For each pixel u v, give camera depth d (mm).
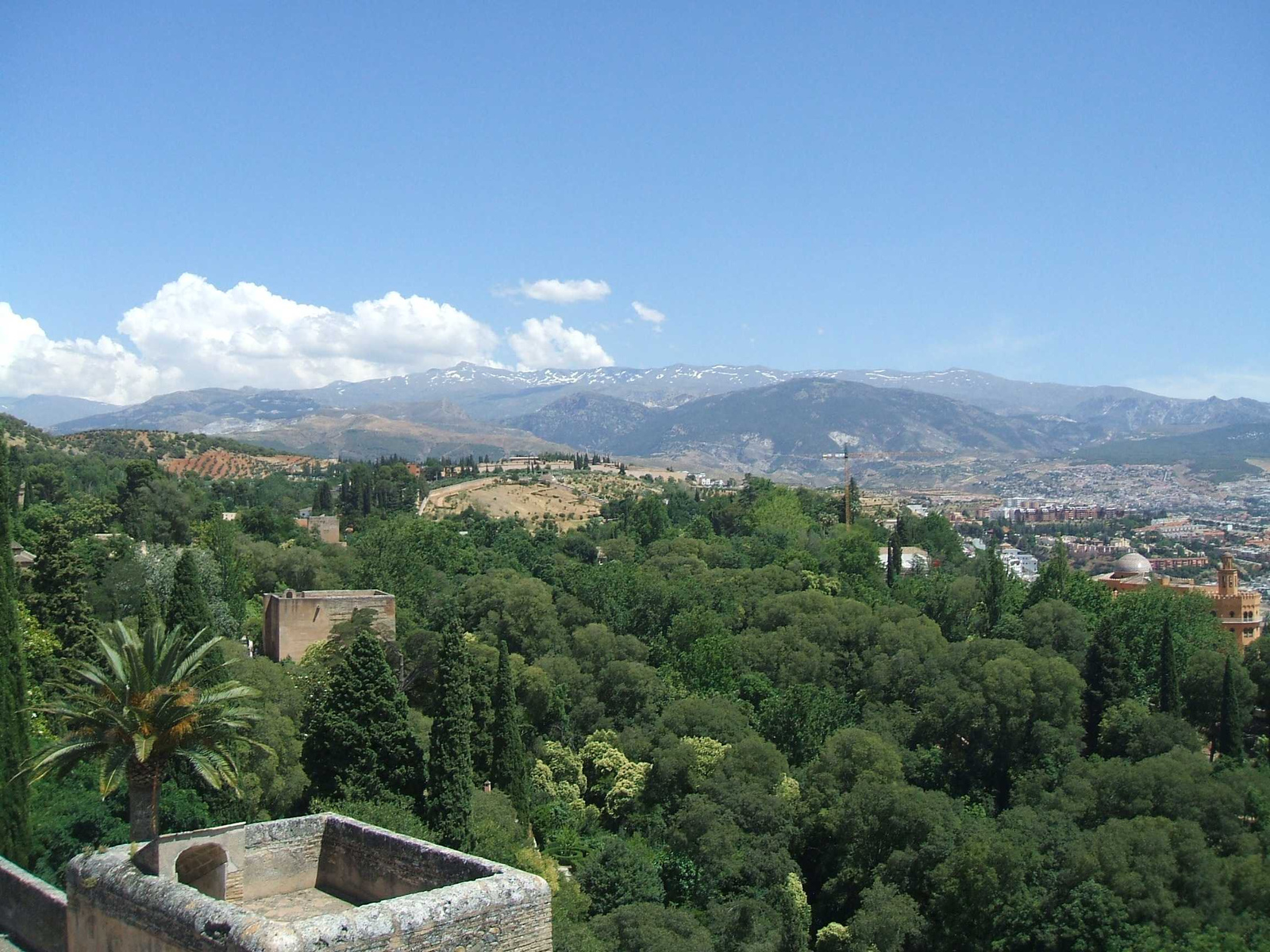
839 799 72562
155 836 25688
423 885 22984
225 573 97625
